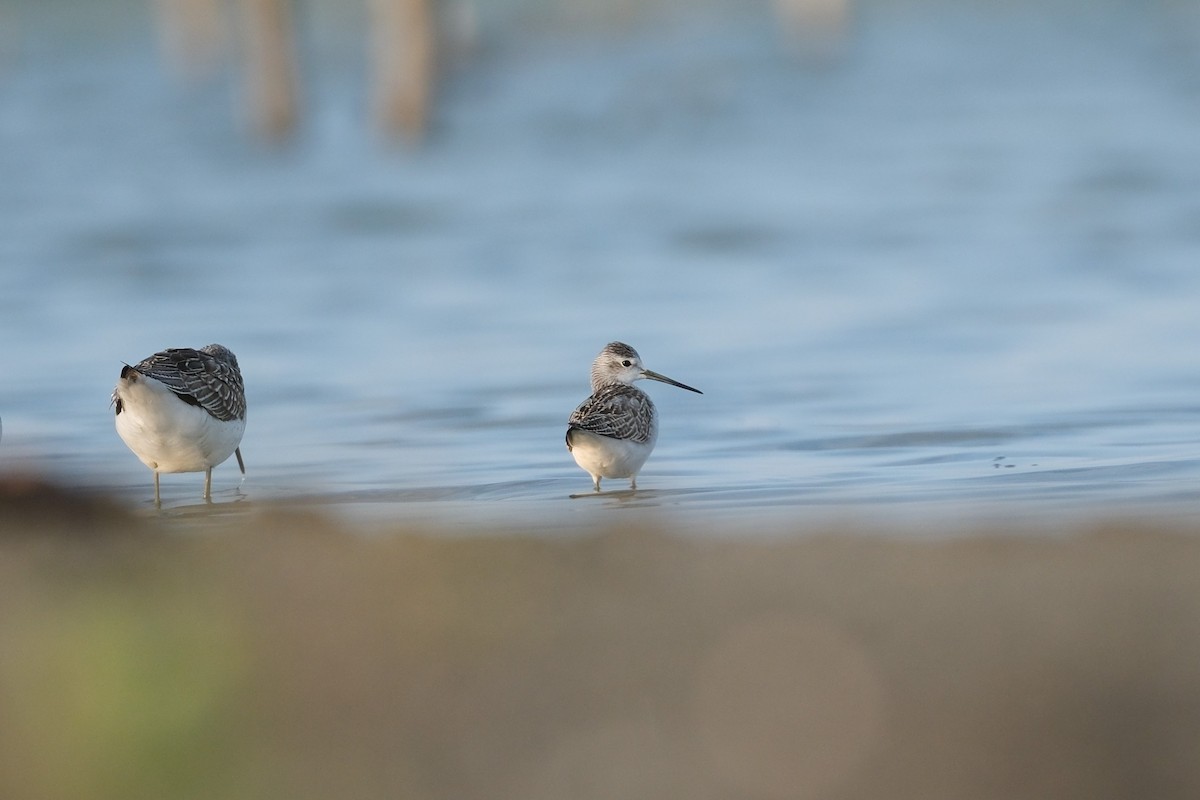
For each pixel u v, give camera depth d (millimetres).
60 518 12430
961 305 23625
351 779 7512
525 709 8055
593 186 37750
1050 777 7609
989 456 15281
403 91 44969
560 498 14117
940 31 74125
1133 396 17688
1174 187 33688
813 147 43312
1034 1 85562
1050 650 8445
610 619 9086
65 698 7906
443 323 23250
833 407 17750
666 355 20859
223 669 8031
